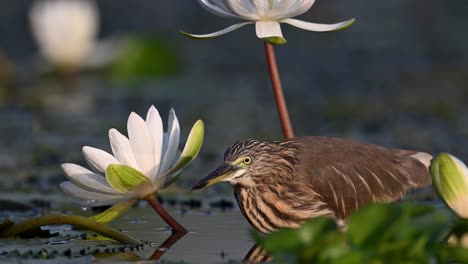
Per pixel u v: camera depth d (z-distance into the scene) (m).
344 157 9.95
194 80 23.92
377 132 16.70
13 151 15.47
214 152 15.20
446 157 8.11
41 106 20.50
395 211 6.93
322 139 10.20
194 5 30.42
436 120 17.91
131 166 8.90
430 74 23.34
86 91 22.45
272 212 9.84
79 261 8.05
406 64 24.66
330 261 6.79
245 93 21.89
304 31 28.97
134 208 11.16
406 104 19.70
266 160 9.78
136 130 8.86
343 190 9.83
